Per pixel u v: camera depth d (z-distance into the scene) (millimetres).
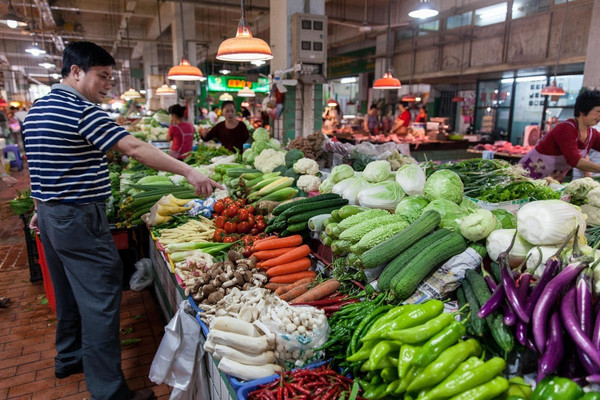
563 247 1588
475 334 1484
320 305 2143
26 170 12672
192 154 6012
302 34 7293
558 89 8875
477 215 1982
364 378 1615
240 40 4449
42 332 3691
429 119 16812
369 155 4020
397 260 1938
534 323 1373
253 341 1788
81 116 2281
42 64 17266
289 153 4082
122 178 4965
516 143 13180
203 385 2389
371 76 19609
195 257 2746
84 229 2389
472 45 13094
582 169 3648
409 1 15016
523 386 1359
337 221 2480
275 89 7355
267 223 3039
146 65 21922
